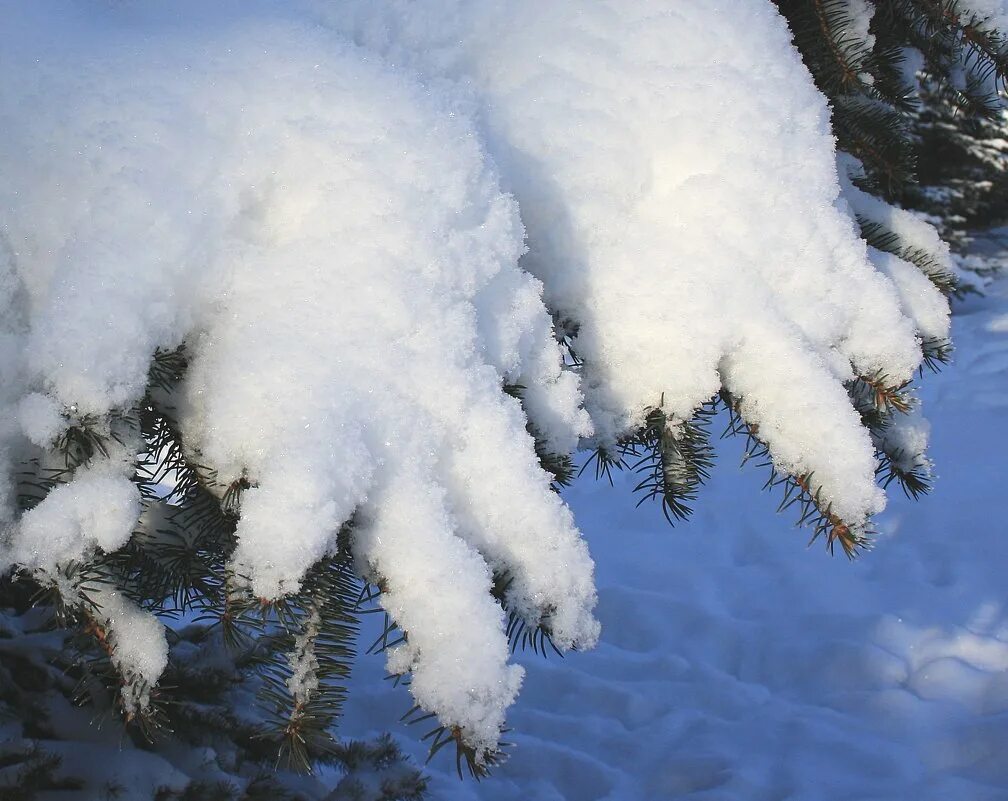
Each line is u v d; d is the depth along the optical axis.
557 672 3.70
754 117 1.32
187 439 1.18
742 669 3.67
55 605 1.13
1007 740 2.96
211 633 1.94
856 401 1.41
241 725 1.87
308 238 1.19
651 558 4.45
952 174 6.88
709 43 1.34
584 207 1.30
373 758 2.27
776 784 2.97
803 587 4.02
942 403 5.54
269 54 1.24
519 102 1.33
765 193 1.31
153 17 1.31
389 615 1.16
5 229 1.16
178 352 1.17
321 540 1.10
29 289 1.16
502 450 1.17
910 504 4.47
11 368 1.14
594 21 1.35
